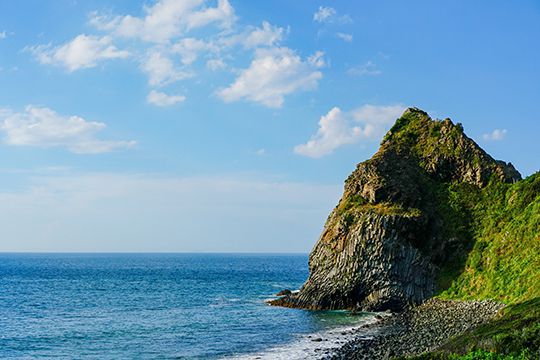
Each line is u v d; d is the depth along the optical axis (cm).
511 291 7431
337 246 9656
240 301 11031
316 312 8969
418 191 10525
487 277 8325
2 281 18112
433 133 12206
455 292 8600
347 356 5203
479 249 9094
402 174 10825
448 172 11356
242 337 6694
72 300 11700
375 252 9069
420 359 3725
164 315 8956
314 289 9600
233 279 18738
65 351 6006
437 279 9106
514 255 8238
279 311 9175
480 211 10194
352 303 9244
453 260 9375
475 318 6700
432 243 9488
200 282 17188
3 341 6619
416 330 6512
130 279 19088
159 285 15950
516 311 5219
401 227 9262
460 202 10500
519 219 8900
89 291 13975
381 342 5831
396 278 8956
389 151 11475
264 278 19312
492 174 10975
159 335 6944
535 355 3244
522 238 8394
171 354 5756
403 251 9081
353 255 9206
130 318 8638
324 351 5609
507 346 3462
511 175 11019
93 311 9662
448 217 10162
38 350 6072
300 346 5988
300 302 9681
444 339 5538
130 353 5850
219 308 9806
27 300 11756
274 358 5353
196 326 7656
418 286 8931
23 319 8662
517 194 9856
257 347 6016
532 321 3944
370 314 8581
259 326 7569
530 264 7619
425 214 9806
